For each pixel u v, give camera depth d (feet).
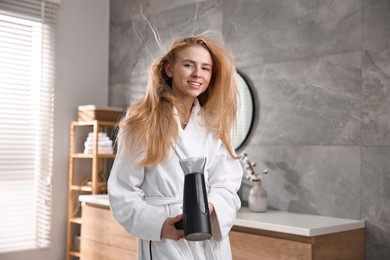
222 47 5.10
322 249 7.69
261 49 10.46
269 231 8.14
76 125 13.12
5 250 12.22
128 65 13.74
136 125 4.69
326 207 9.27
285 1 10.05
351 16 9.00
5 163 12.23
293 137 9.83
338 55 9.17
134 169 4.67
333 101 9.21
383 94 8.52
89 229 11.39
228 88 5.09
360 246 8.55
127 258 10.30
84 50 13.89
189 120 5.04
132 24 13.67
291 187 9.82
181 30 12.29
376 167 8.59
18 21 12.51
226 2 11.20
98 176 13.42
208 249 4.77
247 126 10.55
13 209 12.39
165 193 4.72
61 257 13.39
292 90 9.87
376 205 8.57
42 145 12.99
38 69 12.91
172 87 5.09
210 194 4.75
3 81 12.23
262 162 10.34
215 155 5.01
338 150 9.12
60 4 13.39
